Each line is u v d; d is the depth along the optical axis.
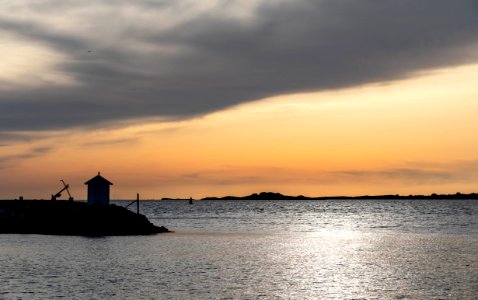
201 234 97.94
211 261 58.25
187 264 55.84
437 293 41.25
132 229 97.69
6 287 42.81
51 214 102.06
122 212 100.19
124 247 72.38
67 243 77.94
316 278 47.72
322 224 135.88
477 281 46.06
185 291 41.78
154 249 69.88
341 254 65.62
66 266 54.00
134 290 42.00
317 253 66.62
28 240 83.12
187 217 175.88
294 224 135.75
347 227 123.12
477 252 66.94
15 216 103.62
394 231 108.62
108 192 101.94
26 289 42.09
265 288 43.16
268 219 163.38
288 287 43.53
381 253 66.62
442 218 161.88
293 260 59.50
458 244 78.12
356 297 40.00
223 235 95.56
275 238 89.44
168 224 133.50
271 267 54.16
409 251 68.88
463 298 39.59
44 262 56.88
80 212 99.75
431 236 94.00
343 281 46.34
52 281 45.47
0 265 54.59
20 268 52.50
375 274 49.91
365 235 97.50
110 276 48.06
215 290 42.22
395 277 48.22
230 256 62.75
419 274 49.78
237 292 41.53
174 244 76.88
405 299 39.28
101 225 96.94
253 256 63.00
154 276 48.19
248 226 125.50
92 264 55.47
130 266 54.19
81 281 45.53
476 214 188.50
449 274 49.66
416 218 164.50
